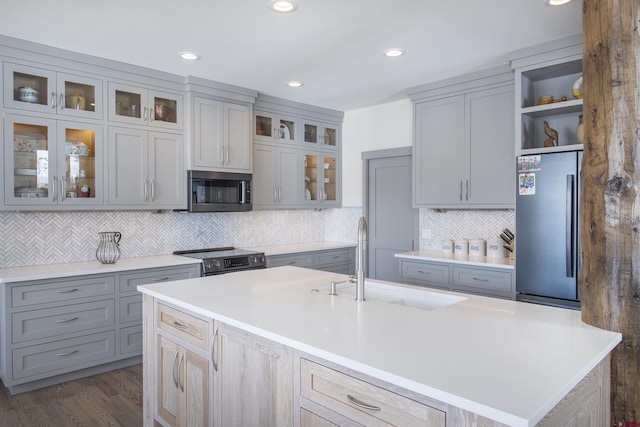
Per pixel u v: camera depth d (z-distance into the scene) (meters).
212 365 1.91
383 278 5.06
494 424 0.98
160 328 2.29
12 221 3.38
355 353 1.32
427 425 1.11
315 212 5.67
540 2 2.49
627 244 1.58
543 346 1.39
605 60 1.64
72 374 3.25
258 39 3.01
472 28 2.85
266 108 4.65
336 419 1.35
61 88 3.23
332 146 5.36
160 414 2.30
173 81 3.84
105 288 3.33
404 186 4.80
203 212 4.27
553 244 3.02
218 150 4.13
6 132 3.01
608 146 1.64
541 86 3.52
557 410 1.12
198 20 2.70
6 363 2.89
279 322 1.67
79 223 3.70
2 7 2.51
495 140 3.70
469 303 2.00
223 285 2.42
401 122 4.79
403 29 2.85
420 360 1.26
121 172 3.56
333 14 2.62
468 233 4.25
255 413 1.69
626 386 1.58
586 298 1.69
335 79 3.99
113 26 2.79
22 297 2.95
